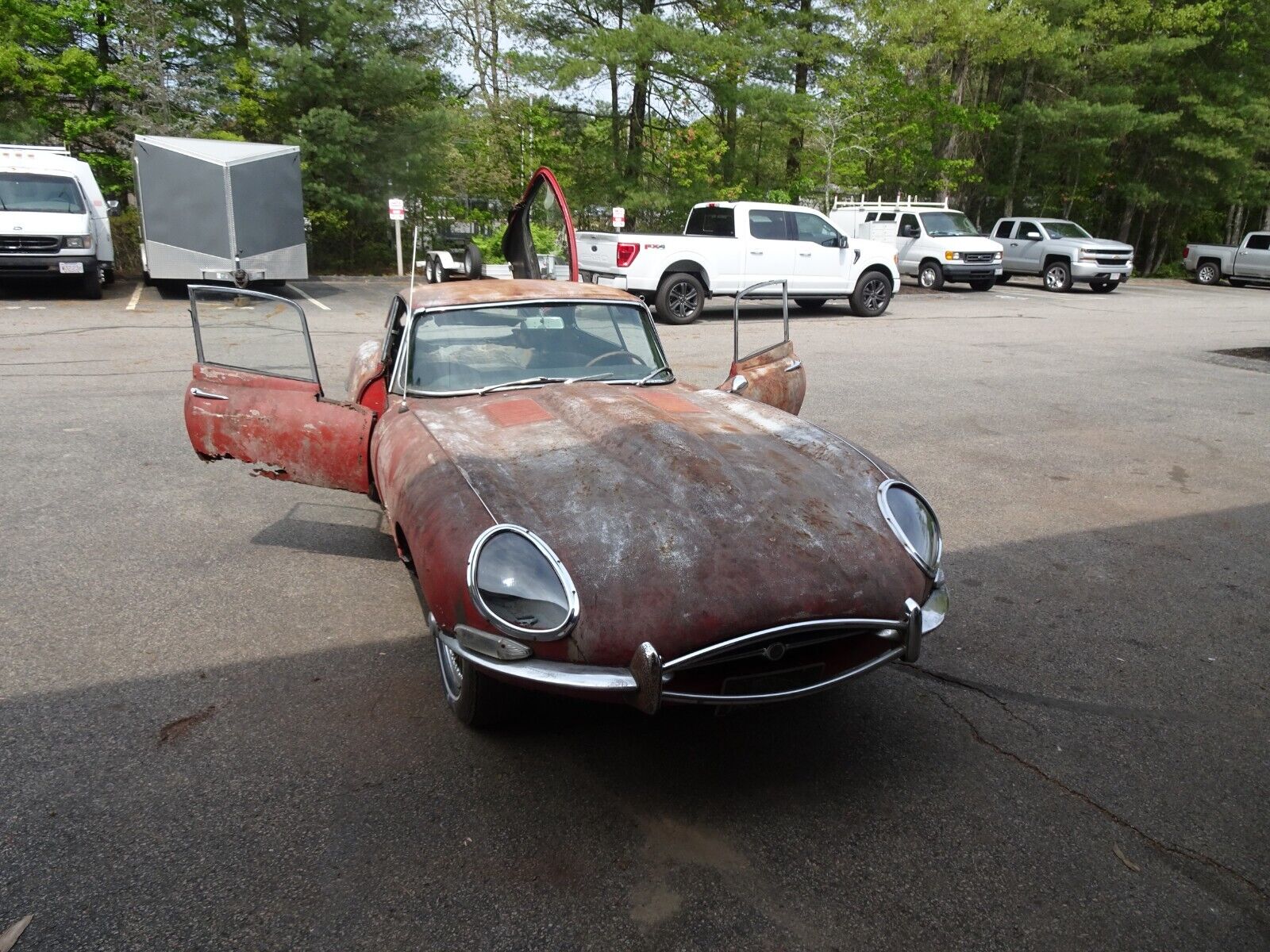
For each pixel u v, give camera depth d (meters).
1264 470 7.08
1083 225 36.97
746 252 15.58
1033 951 2.33
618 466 3.19
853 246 16.64
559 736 3.25
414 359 4.26
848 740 3.27
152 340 11.99
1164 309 20.14
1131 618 4.38
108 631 3.97
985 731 3.36
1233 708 3.57
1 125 22.11
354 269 24.77
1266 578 4.92
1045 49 27.66
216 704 3.41
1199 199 33.09
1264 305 22.36
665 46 22.00
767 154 26.92
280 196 17.05
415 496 3.10
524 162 25.70
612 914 2.42
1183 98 31.08
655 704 2.55
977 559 5.09
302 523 5.39
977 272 22.98
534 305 4.57
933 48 25.47
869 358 12.05
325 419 4.24
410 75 22.78
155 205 16.23
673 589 2.64
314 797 2.88
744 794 2.94
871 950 2.32
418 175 24.02
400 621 4.14
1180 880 2.60
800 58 24.11
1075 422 8.59
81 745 3.12
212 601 4.30
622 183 24.42
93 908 2.39
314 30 22.59
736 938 2.35
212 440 4.31
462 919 2.39
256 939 2.31
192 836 2.68
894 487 3.29
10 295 16.52
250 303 4.23
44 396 8.49
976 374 11.00
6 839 2.64
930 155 28.53
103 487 5.94
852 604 2.77
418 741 3.20
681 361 11.37
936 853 2.69
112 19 24.11
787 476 3.20
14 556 4.77
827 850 2.69
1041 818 2.86
